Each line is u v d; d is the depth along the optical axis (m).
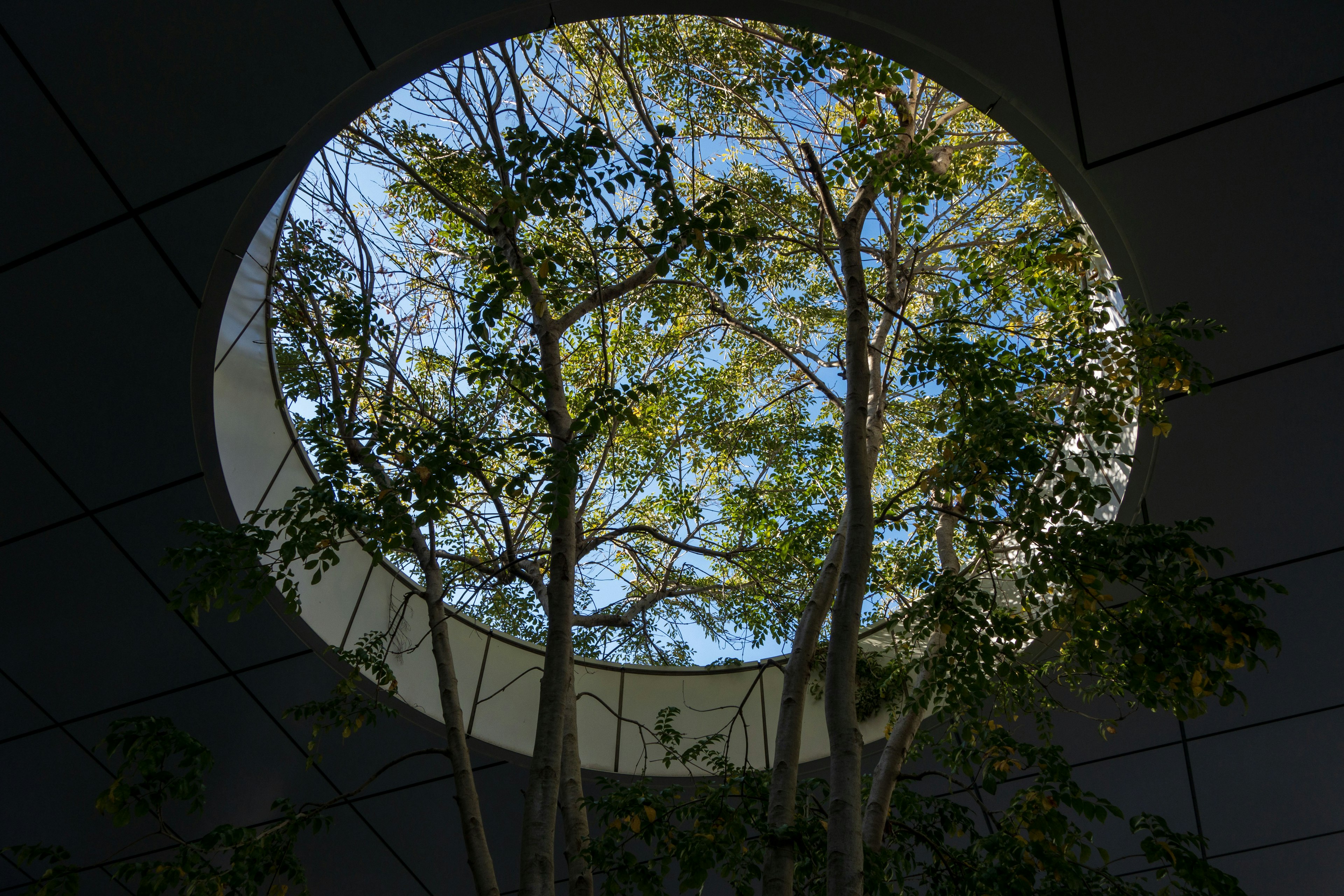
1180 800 10.78
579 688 12.37
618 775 11.51
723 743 11.90
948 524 10.10
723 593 12.75
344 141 10.18
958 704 7.09
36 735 10.59
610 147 6.78
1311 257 7.60
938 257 12.78
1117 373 7.14
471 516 9.93
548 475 6.82
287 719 10.50
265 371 9.88
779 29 10.33
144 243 7.75
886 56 7.04
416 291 11.74
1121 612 7.14
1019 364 7.38
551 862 5.92
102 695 10.38
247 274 8.40
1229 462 8.71
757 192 11.62
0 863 11.49
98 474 8.96
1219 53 6.69
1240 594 9.48
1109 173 7.38
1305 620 9.47
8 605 9.67
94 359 8.35
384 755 10.98
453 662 8.18
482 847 6.69
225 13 6.67
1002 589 10.07
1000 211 12.16
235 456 9.20
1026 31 6.67
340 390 10.21
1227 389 8.34
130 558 9.45
